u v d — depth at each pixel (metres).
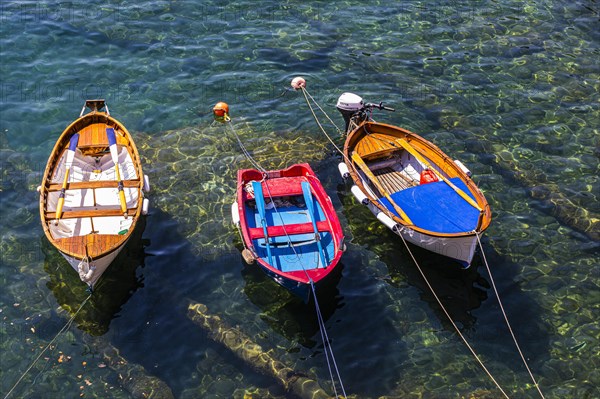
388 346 15.27
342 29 26.97
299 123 22.30
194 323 15.59
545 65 25.05
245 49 25.59
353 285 16.72
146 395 14.03
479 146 21.23
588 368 14.72
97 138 19.44
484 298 16.39
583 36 26.83
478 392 14.25
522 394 14.23
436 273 17.05
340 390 14.27
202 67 24.67
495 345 15.27
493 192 19.48
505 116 22.56
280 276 15.20
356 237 18.08
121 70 24.38
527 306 16.17
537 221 18.52
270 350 15.04
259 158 20.69
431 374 14.66
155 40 25.89
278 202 18.38
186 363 14.73
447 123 22.23
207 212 18.70
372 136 20.16
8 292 16.17
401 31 26.91
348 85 24.02
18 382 14.24
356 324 15.75
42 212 16.52
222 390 14.20
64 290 16.28
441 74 24.53
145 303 16.03
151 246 17.58
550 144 21.34
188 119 22.33
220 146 21.17
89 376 14.39
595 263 17.25
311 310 16.02
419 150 19.27
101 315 15.70
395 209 17.16
